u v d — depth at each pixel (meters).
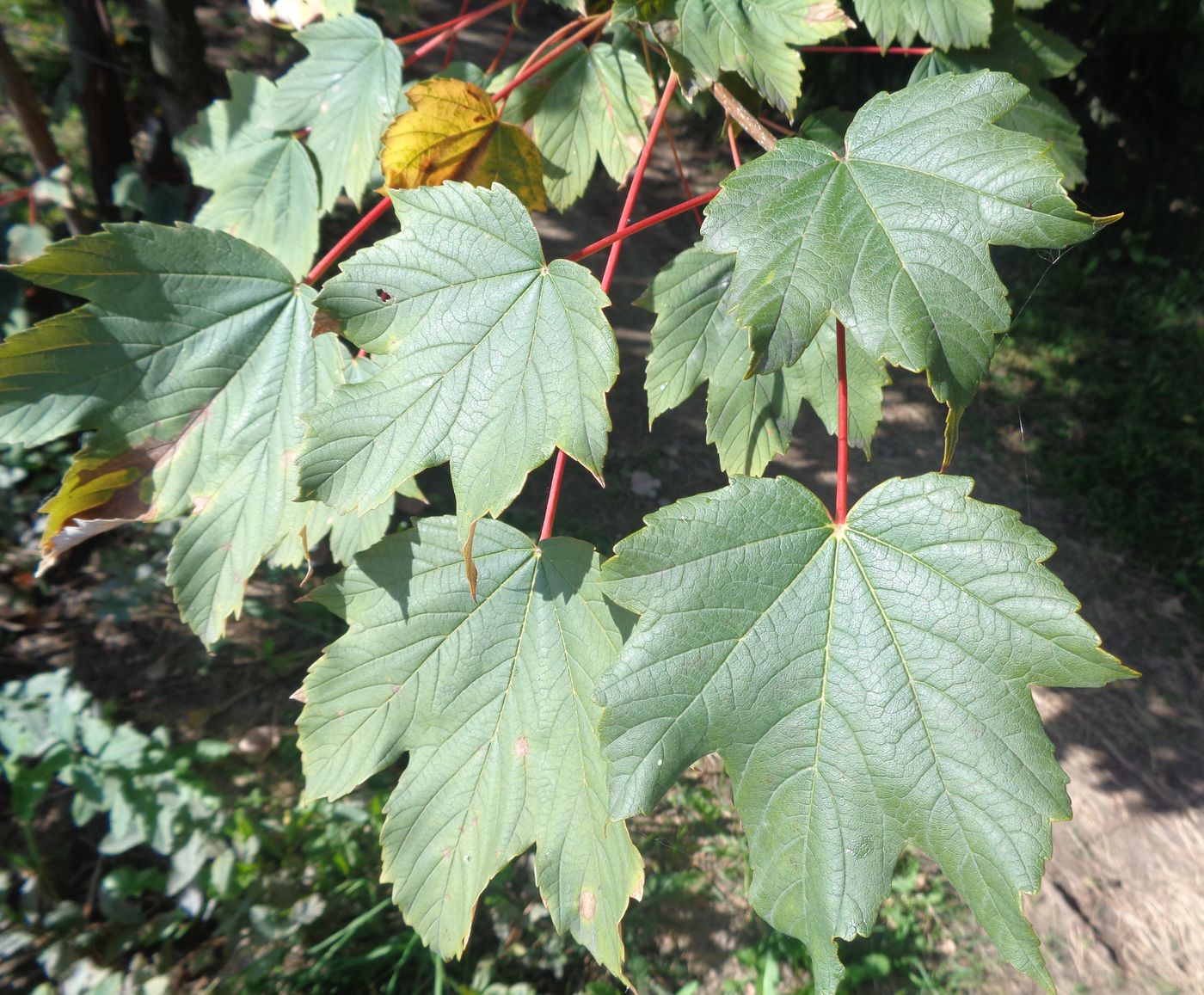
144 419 0.32
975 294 0.24
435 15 1.98
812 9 0.34
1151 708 1.16
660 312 0.41
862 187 0.26
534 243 0.27
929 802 0.24
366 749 0.29
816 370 0.41
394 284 0.27
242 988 0.70
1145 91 1.57
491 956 0.78
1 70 0.91
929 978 0.85
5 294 0.93
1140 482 1.45
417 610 0.29
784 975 0.84
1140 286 1.78
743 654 0.25
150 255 0.32
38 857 0.75
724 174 1.93
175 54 0.97
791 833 0.25
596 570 0.29
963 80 0.26
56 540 0.31
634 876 0.27
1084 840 1.02
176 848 0.74
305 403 0.33
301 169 0.42
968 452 1.49
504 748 0.29
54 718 0.75
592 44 0.44
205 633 0.32
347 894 0.76
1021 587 0.24
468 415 0.27
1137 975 0.89
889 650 0.25
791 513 0.26
